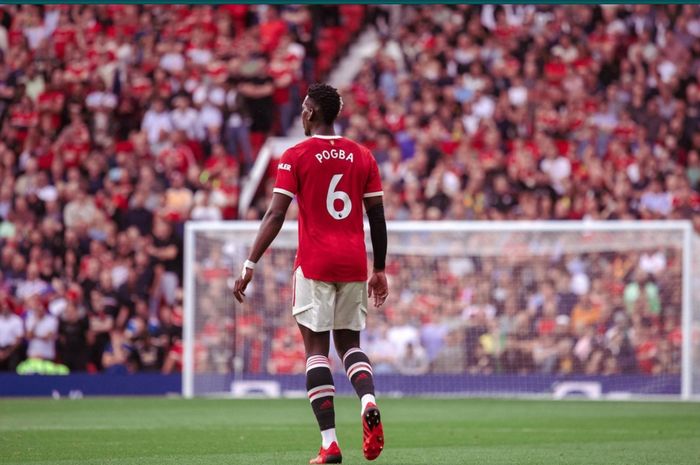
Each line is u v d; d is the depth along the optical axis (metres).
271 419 37.97
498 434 32.03
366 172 21.58
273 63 72.88
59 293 57.66
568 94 73.94
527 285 54.81
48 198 64.94
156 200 64.31
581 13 78.12
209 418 38.47
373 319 54.78
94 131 70.38
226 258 54.44
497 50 76.19
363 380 20.34
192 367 52.78
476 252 55.09
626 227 52.75
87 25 74.75
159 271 58.44
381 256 21.89
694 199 66.44
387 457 24.70
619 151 69.31
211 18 76.12
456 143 69.81
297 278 21.17
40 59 72.88
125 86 72.19
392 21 80.88
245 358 54.25
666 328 53.72
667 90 74.62
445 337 54.72
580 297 54.41
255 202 65.94
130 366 56.00
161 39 74.50
